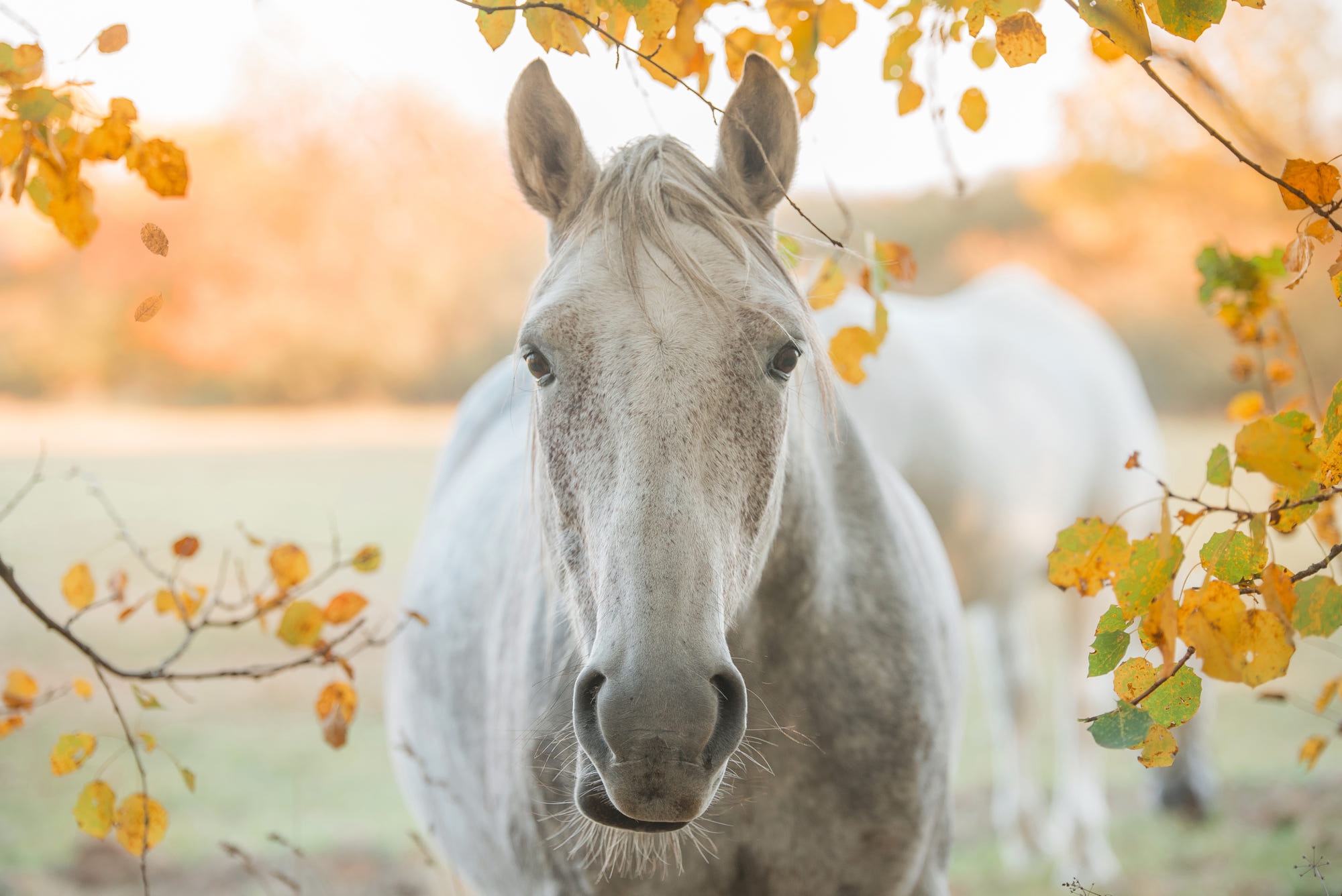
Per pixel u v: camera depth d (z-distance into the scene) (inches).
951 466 136.3
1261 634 49.1
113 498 506.0
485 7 55.2
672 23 57.6
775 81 62.6
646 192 56.3
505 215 763.4
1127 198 569.9
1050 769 204.1
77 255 773.9
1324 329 446.0
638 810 46.9
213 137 703.7
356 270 792.3
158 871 152.5
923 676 72.1
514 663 74.3
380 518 443.5
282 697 251.1
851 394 122.7
